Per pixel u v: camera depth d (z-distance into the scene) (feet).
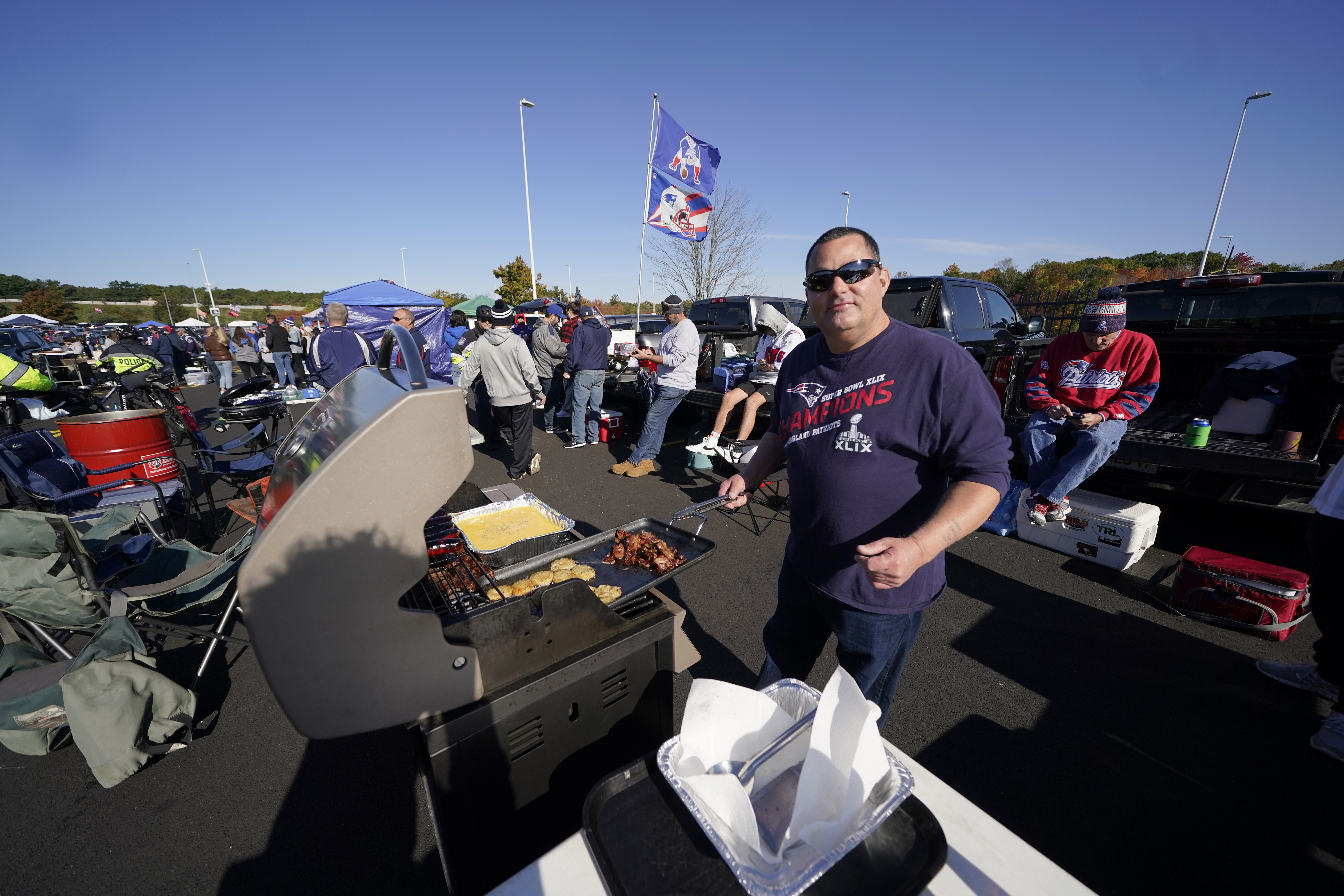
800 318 21.43
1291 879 5.36
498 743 4.09
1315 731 7.20
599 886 2.63
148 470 13.10
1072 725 7.32
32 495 10.87
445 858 4.06
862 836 2.52
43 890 5.46
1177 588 9.82
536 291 71.77
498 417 18.16
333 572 2.96
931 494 4.56
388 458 2.96
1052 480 11.26
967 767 6.69
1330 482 6.67
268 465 14.99
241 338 43.70
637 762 3.03
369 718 3.33
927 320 17.72
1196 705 7.67
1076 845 5.73
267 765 6.94
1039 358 12.56
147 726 6.68
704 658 8.84
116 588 8.05
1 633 7.68
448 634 3.66
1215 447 10.21
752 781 2.96
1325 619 6.76
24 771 6.84
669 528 6.40
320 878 5.55
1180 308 13.46
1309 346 11.39
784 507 14.97
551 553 5.99
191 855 5.80
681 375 17.01
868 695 5.14
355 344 17.13
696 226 27.91
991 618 9.74
